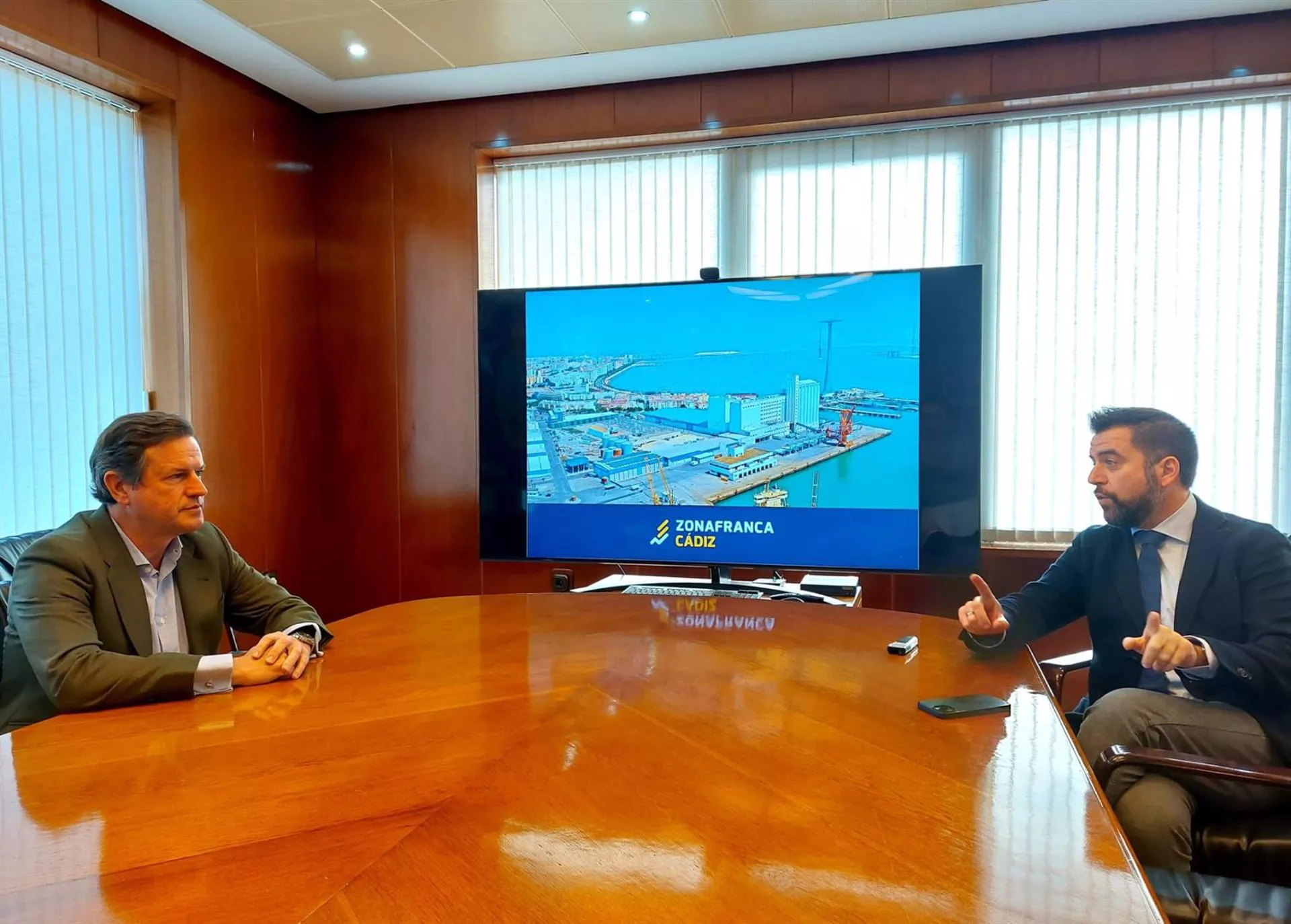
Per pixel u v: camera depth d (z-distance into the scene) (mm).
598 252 3518
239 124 3234
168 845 775
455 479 3592
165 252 3006
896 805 853
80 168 2762
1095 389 3039
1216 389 2938
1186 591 1685
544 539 2594
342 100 3506
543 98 3418
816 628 1656
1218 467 2945
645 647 1502
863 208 3223
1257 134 2893
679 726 1089
